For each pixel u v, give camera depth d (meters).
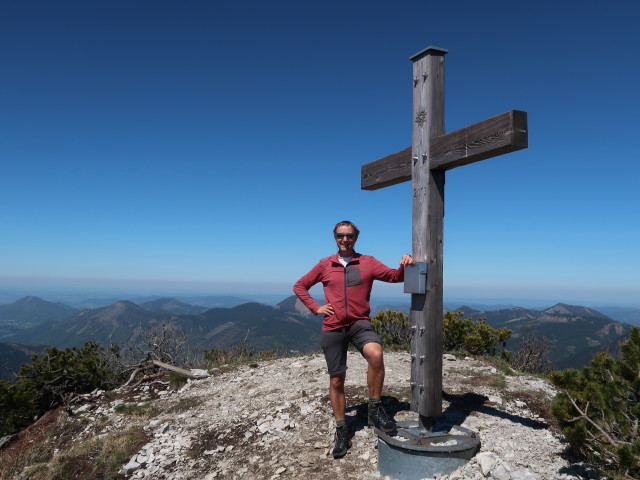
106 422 7.46
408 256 4.21
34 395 8.90
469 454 4.03
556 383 4.36
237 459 5.11
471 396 6.27
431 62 4.29
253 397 7.48
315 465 4.48
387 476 4.05
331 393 4.61
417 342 4.26
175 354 11.58
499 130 3.54
